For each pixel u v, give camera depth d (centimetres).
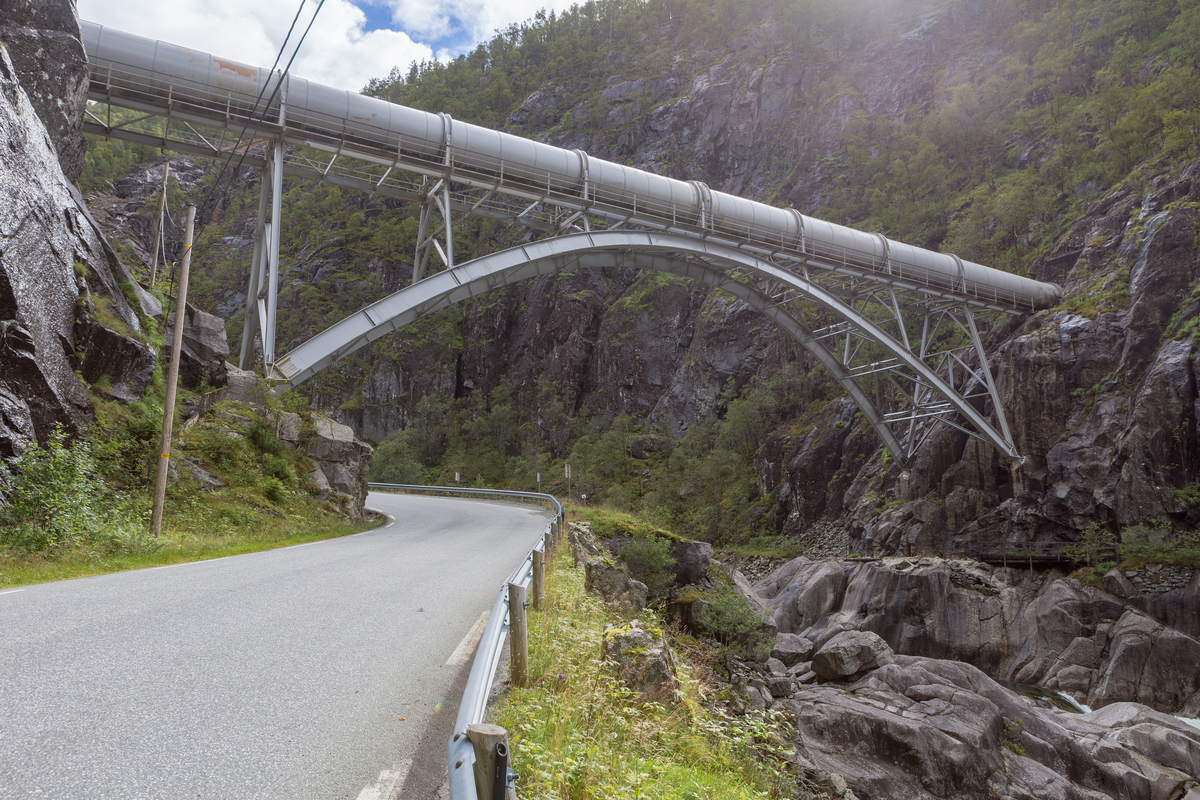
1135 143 6919
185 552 1380
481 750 241
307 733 411
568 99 16488
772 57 13912
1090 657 3688
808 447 7138
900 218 9731
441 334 12462
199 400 2189
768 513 7281
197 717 417
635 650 728
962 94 10850
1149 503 4216
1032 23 11344
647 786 440
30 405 1430
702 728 712
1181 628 3675
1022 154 9319
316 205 15412
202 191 15025
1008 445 4862
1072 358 4969
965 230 8225
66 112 2059
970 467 5181
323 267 13538
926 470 5409
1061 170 7669
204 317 2425
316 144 2838
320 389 11669
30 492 1254
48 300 1579
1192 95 6794
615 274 12250
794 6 14875
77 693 442
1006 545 4750
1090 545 4259
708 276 4275
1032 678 3803
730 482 8106
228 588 904
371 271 13412
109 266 2033
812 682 2370
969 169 10025
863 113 12012
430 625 735
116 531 1311
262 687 488
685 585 2236
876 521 5619
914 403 5159
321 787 343
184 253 1594
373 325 2745
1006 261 7325
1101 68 9531
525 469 9888
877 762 1750
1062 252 6319
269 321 2591
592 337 11594
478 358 12219
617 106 15200
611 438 9569
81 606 730
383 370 11981
